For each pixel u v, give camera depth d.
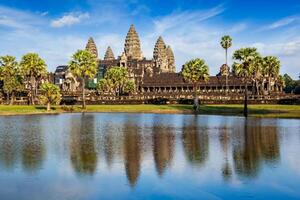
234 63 117.31
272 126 65.25
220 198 24.80
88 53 122.75
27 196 25.02
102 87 183.75
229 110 107.50
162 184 27.73
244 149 41.41
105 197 24.95
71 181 28.45
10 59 140.00
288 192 25.78
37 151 40.81
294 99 126.12
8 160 35.78
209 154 38.62
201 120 80.88
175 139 50.47
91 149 42.16
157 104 139.88
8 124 73.50
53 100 115.12
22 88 148.50
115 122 77.62
